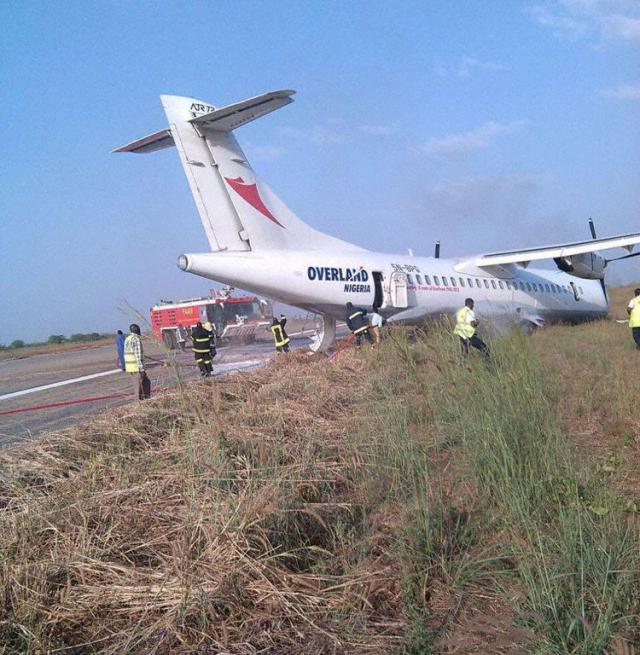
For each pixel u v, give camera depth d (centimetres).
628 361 1090
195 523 371
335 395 804
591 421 682
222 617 309
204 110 1386
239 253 1409
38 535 380
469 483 477
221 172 1399
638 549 339
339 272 1548
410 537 378
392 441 521
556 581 312
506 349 718
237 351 2150
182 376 614
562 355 1135
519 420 529
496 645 285
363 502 451
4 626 298
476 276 1969
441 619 311
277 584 334
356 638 294
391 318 1702
